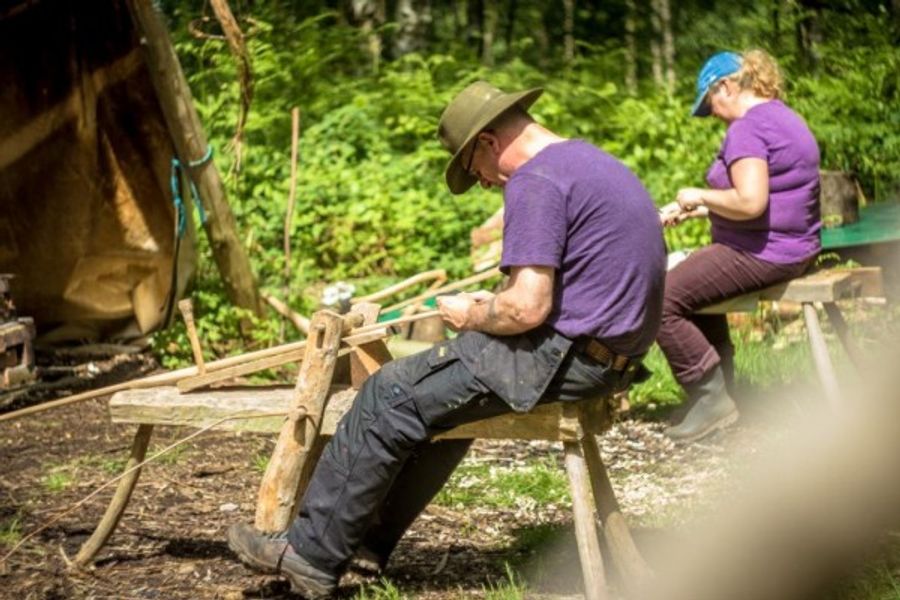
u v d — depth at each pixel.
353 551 6.88
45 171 13.10
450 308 6.66
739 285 9.93
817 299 9.90
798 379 11.27
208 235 13.15
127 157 13.24
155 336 13.45
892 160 20.83
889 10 25.38
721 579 7.27
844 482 8.74
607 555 7.73
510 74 23.30
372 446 6.72
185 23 20.98
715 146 18.20
